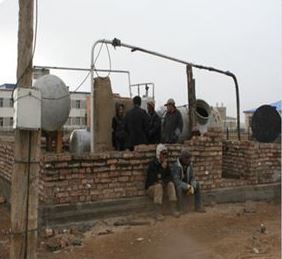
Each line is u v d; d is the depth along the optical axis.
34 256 3.32
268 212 5.95
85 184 5.39
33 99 3.28
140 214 5.68
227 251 4.34
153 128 6.75
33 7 3.35
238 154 6.95
